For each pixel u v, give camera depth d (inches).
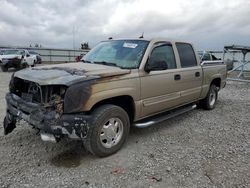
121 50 200.2
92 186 131.5
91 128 152.0
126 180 137.4
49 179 136.8
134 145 183.5
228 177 141.9
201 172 146.9
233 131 219.6
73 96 143.3
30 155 164.1
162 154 169.6
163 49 207.5
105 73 158.2
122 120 169.5
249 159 164.9
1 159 157.9
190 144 188.4
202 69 254.7
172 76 208.7
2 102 311.1
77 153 168.2
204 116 264.4
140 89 180.1
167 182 136.0
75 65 185.0
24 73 167.9
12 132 200.8
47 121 142.6
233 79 582.6
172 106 218.2
